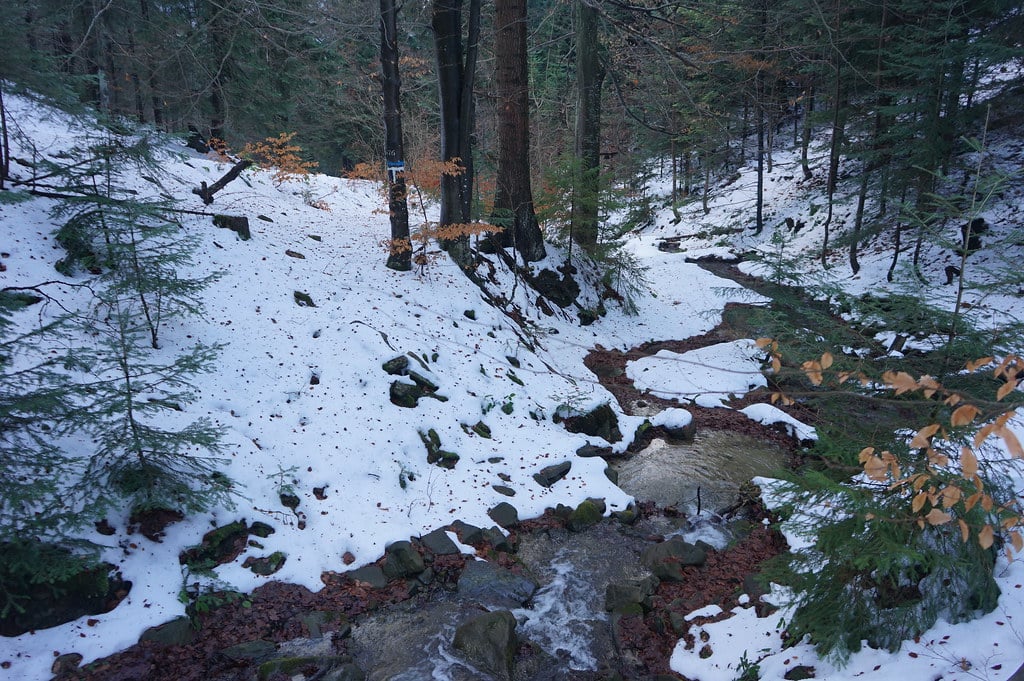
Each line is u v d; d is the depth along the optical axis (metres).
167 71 15.08
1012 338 3.70
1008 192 15.77
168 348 7.23
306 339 8.51
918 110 14.70
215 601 4.95
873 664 3.69
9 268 6.84
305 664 4.48
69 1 9.85
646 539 6.80
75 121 7.16
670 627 5.24
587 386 10.77
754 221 27.22
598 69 15.20
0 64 6.66
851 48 17.91
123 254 6.62
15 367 5.68
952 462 3.76
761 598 5.09
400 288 10.82
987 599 3.78
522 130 13.84
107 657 4.29
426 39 18.66
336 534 6.01
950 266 14.66
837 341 4.53
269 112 20.31
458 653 4.79
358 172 14.64
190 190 11.95
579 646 5.07
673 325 15.58
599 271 15.59
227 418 6.63
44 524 4.15
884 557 3.49
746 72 21.69
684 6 14.79
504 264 13.66
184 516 5.37
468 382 9.19
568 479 7.85
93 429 5.56
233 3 10.57
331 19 9.93
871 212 20.58
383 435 7.30
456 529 6.49
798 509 4.39
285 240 11.59
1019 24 14.05
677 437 9.55
